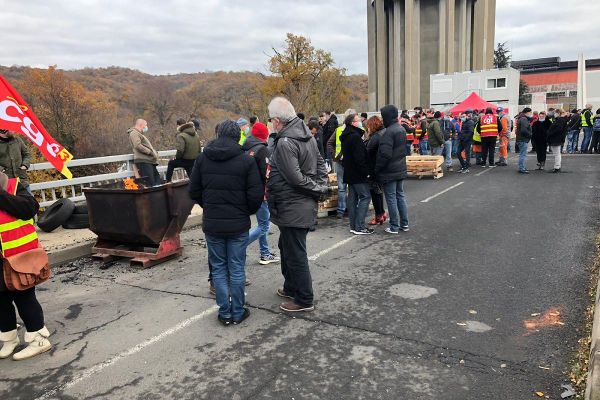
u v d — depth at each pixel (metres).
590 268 5.34
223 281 4.23
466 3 49.47
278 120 4.29
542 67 79.88
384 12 49.44
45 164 7.59
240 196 4.11
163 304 4.81
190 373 3.45
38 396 3.24
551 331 3.88
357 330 4.04
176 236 6.39
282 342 3.88
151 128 38.59
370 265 5.80
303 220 4.28
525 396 3.03
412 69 47.12
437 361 3.48
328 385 3.23
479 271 5.41
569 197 9.73
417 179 13.58
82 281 5.62
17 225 3.68
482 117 15.60
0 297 3.73
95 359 3.72
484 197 10.12
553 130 13.39
